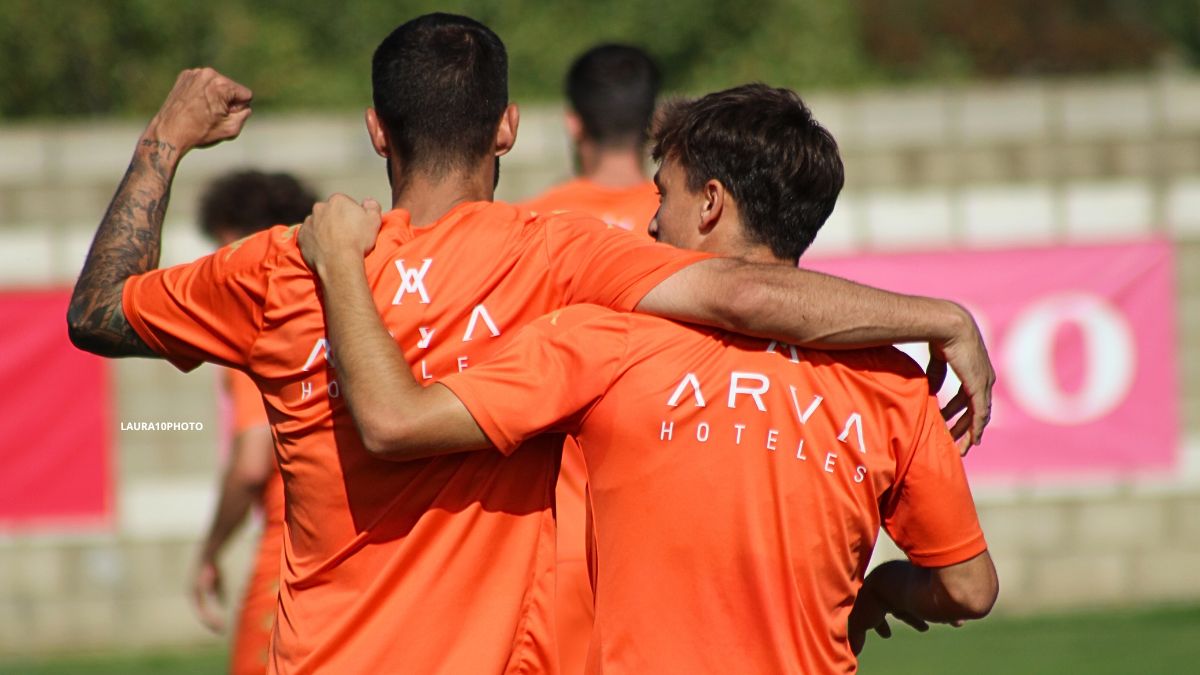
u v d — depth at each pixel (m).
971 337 9.30
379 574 9.44
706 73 75.62
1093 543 33.66
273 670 9.73
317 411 9.45
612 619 9.16
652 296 9.17
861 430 9.18
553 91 69.56
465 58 9.73
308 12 74.12
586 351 9.11
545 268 9.63
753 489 9.04
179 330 9.77
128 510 33.09
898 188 34.16
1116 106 34.06
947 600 9.65
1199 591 33.72
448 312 9.41
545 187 33.91
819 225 9.62
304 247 9.31
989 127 34.12
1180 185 33.94
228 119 10.73
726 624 9.03
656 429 9.07
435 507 9.40
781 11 77.56
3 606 32.88
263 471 15.94
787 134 9.39
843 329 8.99
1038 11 110.19
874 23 102.19
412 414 8.78
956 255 34.00
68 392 32.94
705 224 9.51
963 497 9.41
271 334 9.51
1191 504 33.69
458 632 9.41
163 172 10.49
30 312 32.94
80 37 64.12
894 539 9.71
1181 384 33.78
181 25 66.50
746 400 9.09
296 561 9.74
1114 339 33.78
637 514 9.11
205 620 17.20
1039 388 33.75
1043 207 34.06
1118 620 31.72
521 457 9.56
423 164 9.75
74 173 33.34
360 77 70.56
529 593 9.59
